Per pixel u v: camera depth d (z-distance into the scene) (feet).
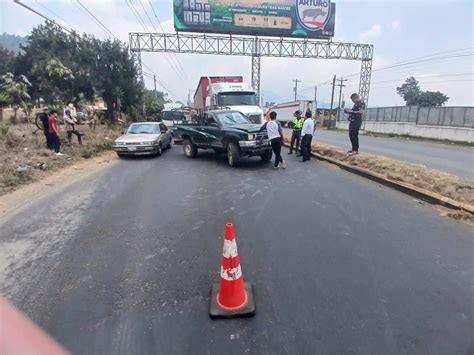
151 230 14.87
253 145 30.58
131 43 91.15
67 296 9.72
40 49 85.97
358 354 7.25
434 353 7.25
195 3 87.92
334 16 96.73
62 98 79.51
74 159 34.63
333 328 8.12
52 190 22.53
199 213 17.20
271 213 17.06
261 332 8.05
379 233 14.11
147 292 9.87
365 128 105.60
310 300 9.30
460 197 17.89
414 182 21.68
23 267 11.55
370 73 105.60
